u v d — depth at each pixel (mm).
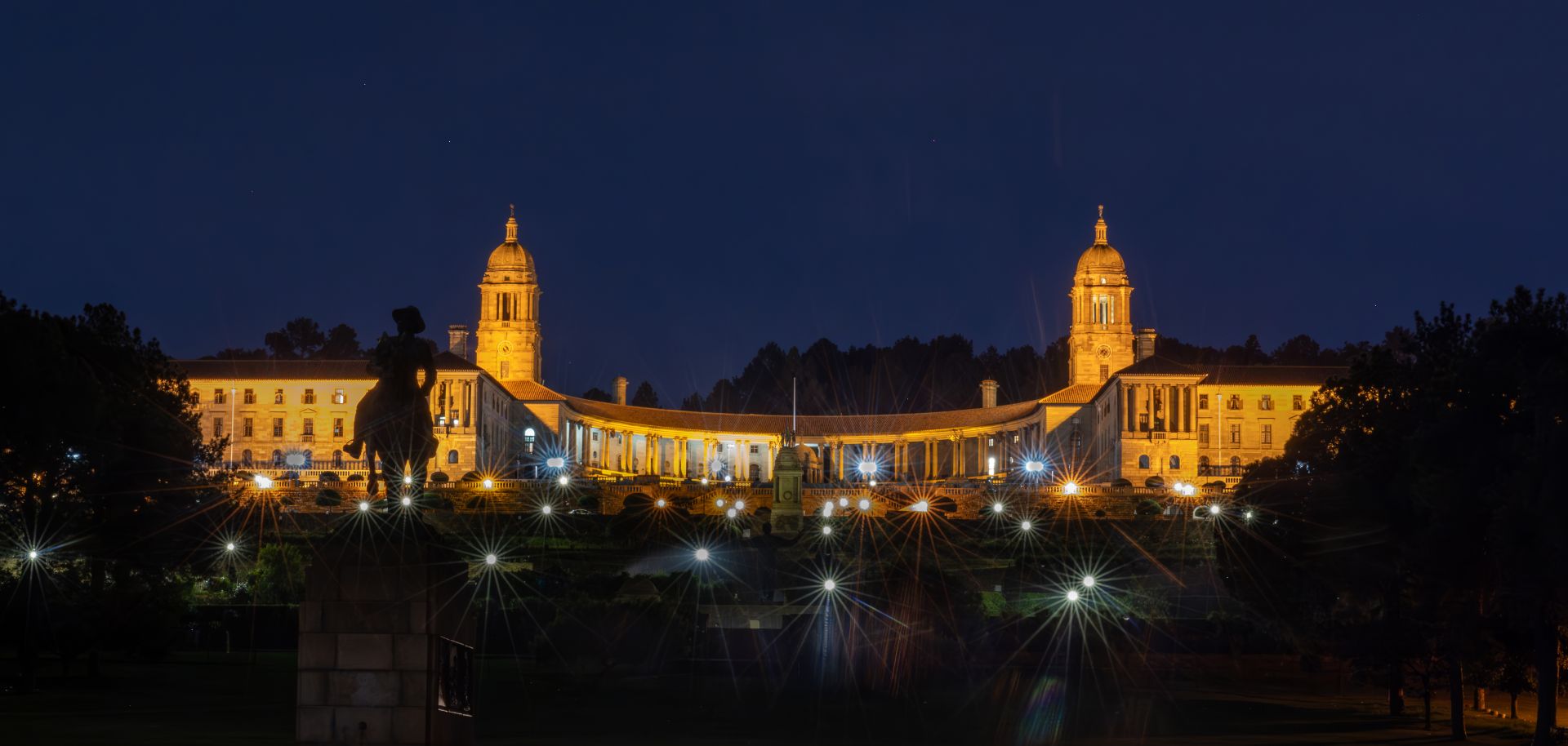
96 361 75125
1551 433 48000
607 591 92312
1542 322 56625
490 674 72438
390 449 35094
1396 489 61656
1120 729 61719
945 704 68000
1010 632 89312
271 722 53688
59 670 72625
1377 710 72188
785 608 86625
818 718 62250
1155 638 88500
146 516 70562
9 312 67750
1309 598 73812
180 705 59281
